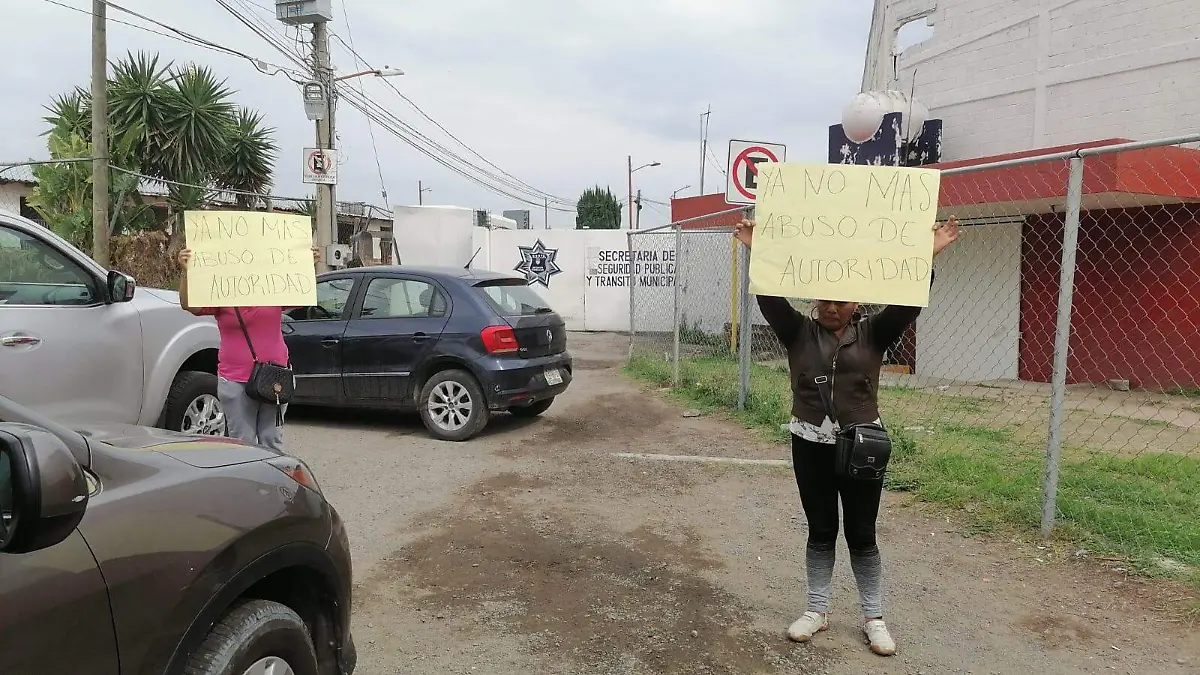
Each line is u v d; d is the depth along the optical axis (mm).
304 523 2541
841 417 3316
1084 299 10461
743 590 4082
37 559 1734
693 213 14586
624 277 18688
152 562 1973
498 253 19203
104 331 4836
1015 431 7398
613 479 6055
